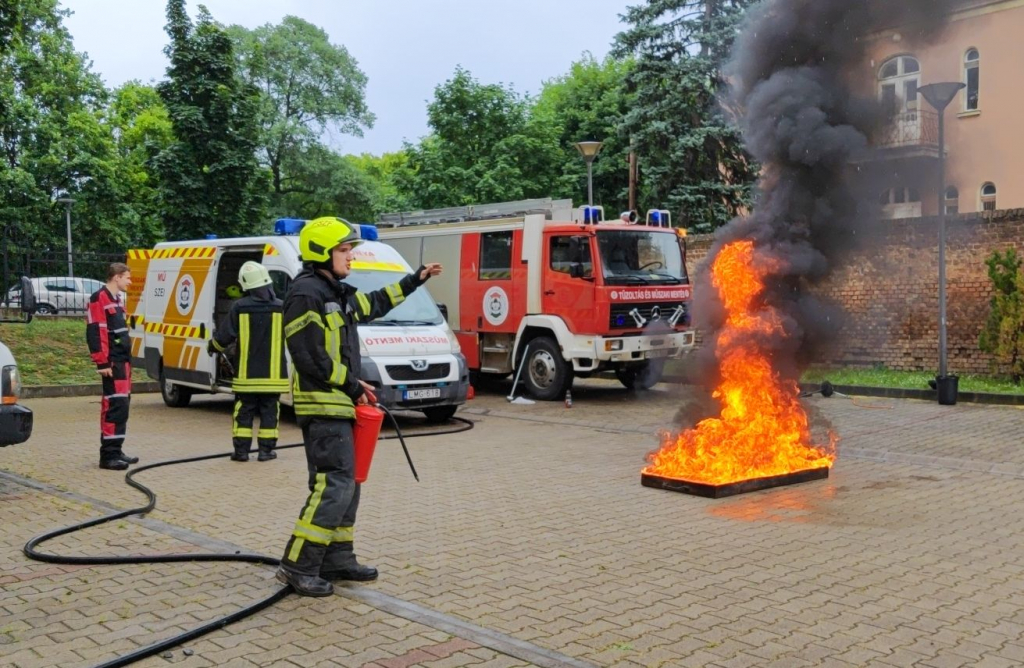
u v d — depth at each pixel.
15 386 7.54
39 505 7.32
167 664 4.10
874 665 4.08
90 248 42.34
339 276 5.13
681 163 26.81
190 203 21.91
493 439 10.99
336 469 5.08
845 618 4.70
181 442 10.85
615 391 16.22
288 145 45.03
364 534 6.46
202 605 4.91
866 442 10.32
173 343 13.77
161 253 14.48
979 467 8.88
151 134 47.03
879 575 5.44
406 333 11.85
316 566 5.05
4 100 23.33
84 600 5.00
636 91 27.64
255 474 8.75
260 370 9.34
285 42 45.94
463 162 36.41
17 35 20.23
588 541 6.26
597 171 36.34
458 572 5.54
